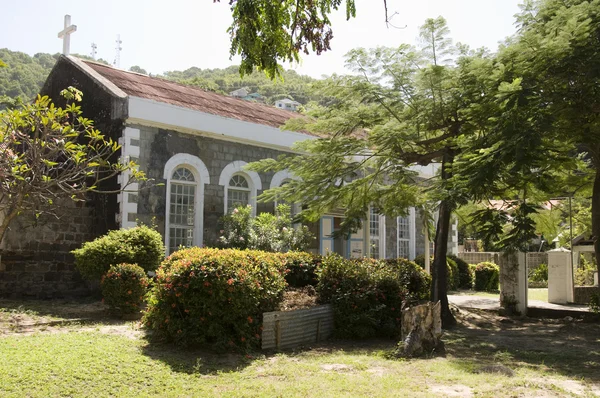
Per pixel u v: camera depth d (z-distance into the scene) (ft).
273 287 29.94
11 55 156.76
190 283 26.30
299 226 60.95
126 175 45.37
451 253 81.00
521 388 21.17
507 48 32.17
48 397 18.24
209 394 19.71
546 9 35.27
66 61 54.90
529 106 29.40
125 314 34.71
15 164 33.01
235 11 20.77
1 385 18.69
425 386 21.34
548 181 36.14
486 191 32.40
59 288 43.93
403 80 38.70
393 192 45.19
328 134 43.52
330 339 32.71
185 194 50.52
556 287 52.49
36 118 33.99
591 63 30.17
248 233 51.01
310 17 21.88
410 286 40.42
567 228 73.51
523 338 35.73
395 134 36.32
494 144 30.19
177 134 49.70
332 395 19.77
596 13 30.99
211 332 26.07
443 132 44.19
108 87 48.55
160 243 40.81
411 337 28.43
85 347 24.62
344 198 45.75
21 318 32.48
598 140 34.91
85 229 46.55
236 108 60.90
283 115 68.03
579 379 23.40
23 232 42.16
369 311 32.99
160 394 19.56
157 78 61.21
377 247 72.33
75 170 35.40
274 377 22.66
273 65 21.48
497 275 76.79
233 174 54.39
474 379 22.52
